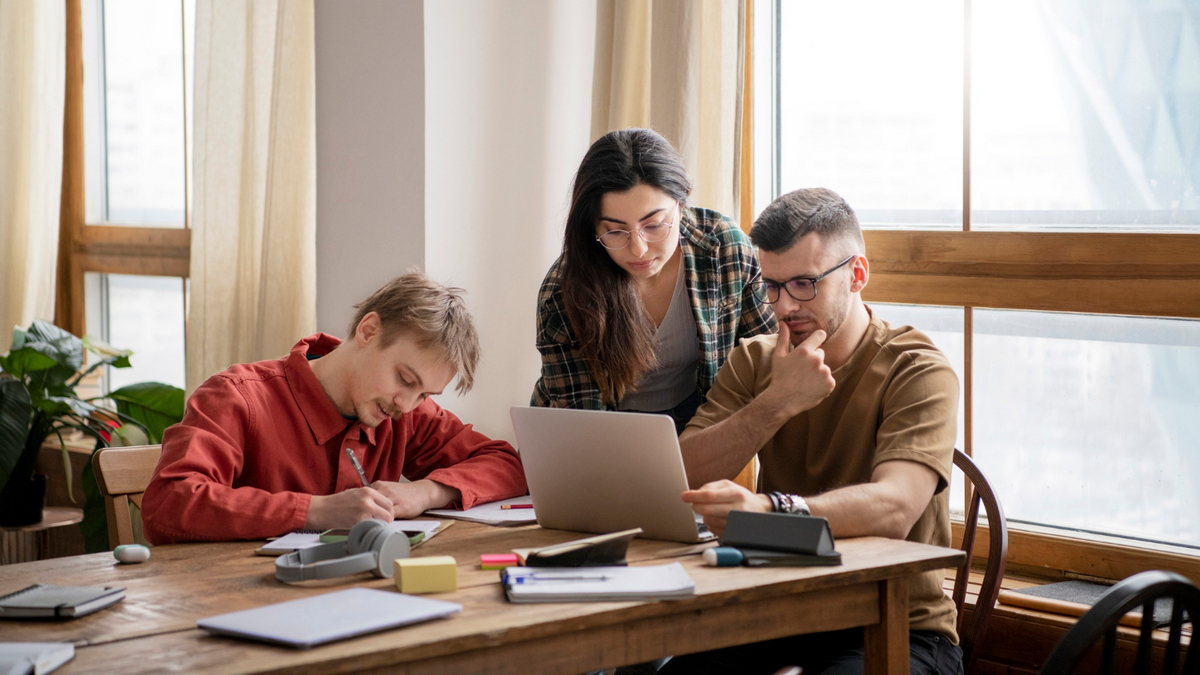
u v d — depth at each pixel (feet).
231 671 3.16
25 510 9.73
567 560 4.18
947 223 7.73
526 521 5.46
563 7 8.71
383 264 8.23
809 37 8.30
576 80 8.87
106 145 12.17
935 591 5.18
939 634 5.15
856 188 8.15
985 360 7.59
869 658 4.46
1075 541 7.13
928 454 4.95
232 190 9.50
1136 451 7.00
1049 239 7.16
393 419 6.14
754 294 6.88
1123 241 6.88
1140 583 3.57
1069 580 7.16
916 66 7.79
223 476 5.37
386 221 8.18
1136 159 6.91
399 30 7.97
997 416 7.57
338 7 8.35
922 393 5.15
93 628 3.65
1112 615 3.46
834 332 5.45
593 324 6.49
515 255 8.64
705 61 7.62
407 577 3.98
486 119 8.30
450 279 8.13
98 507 9.59
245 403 5.59
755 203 8.54
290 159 8.90
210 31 9.45
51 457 11.61
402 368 5.48
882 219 8.04
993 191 7.48
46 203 11.59
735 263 6.76
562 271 6.61
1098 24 7.00
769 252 5.33
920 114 7.80
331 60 8.43
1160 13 6.77
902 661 4.42
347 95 8.35
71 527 10.32
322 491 5.80
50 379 9.72
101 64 12.09
